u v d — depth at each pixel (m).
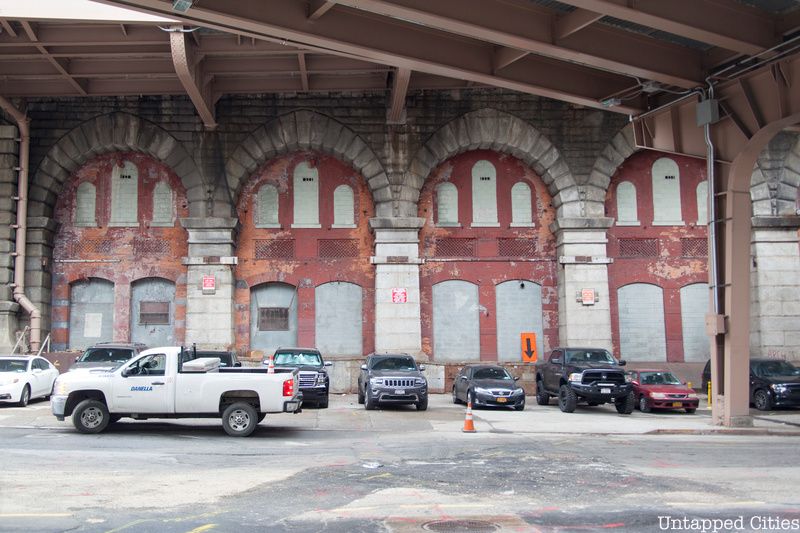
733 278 20.11
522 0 17.00
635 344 30.38
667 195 31.17
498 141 30.17
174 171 29.28
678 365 30.12
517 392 23.47
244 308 29.64
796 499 9.80
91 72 26.59
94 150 29.30
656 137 22.59
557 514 8.84
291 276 29.98
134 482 10.65
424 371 29.00
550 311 30.47
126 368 16.39
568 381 23.30
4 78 27.16
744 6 17.42
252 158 29.38
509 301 30.48
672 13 16.33
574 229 29.78
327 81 28.84
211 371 16.73
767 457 13.96
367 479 11.22
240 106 29.52
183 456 13.25
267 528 8.12
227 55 26.12
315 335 29.73
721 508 9.20
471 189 30.94
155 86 28.55
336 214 30.44
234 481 10.88
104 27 23.95
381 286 29.08
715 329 20.09
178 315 29.38
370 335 29.80
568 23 17.33
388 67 27.31
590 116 30.52
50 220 28.95
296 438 16.33
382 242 29.27
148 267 29.56
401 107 28.41
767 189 30.11
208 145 29.28
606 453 14.41
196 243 28.77
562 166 30.16
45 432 16.39
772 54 18.23
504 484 10.91
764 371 25.64
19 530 7.84
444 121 30.05
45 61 26.36
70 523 8.19
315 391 22.89
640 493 10.22
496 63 19.92
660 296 30.72
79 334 29.30
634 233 30.98
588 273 29.59
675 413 24.08
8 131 28.66
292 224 30.25
